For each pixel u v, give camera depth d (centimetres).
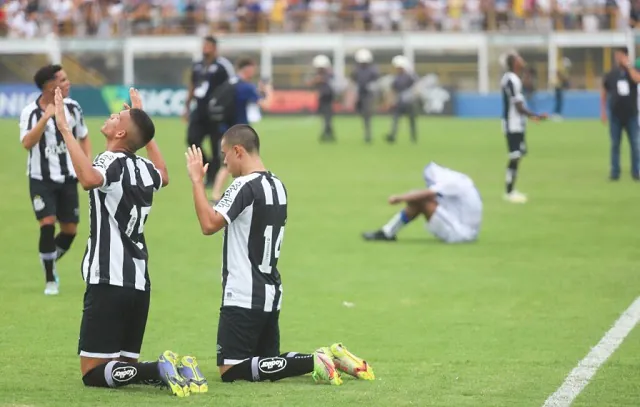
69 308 3172
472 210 4481
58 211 3388
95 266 2225
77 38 14088
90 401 2169
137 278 2242
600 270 3853
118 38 14075
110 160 2225
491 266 3944
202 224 2222
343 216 5278
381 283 3625
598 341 2786
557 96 12812
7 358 2566
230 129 2353
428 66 14188
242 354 2322
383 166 7669
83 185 2177
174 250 4288
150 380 2255
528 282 3634
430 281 3656
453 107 13550
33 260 4034
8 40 14050
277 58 14125
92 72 14125
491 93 13575
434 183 4522
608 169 7438
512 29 14312
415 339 2817
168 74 14125
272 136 10419
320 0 14775
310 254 4206
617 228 4869
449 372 2459
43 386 2291
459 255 4181
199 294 3419
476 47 14125
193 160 2247
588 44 14062
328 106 9781
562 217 5222
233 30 14275
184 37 14038
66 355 2600
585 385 2342
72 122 3278
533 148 9144
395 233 4544
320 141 9825
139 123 2270
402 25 14450
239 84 5600
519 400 2214
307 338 2830
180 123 11731
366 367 2372
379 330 2928
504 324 2998
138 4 14650
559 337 2836
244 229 2278
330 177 6981
